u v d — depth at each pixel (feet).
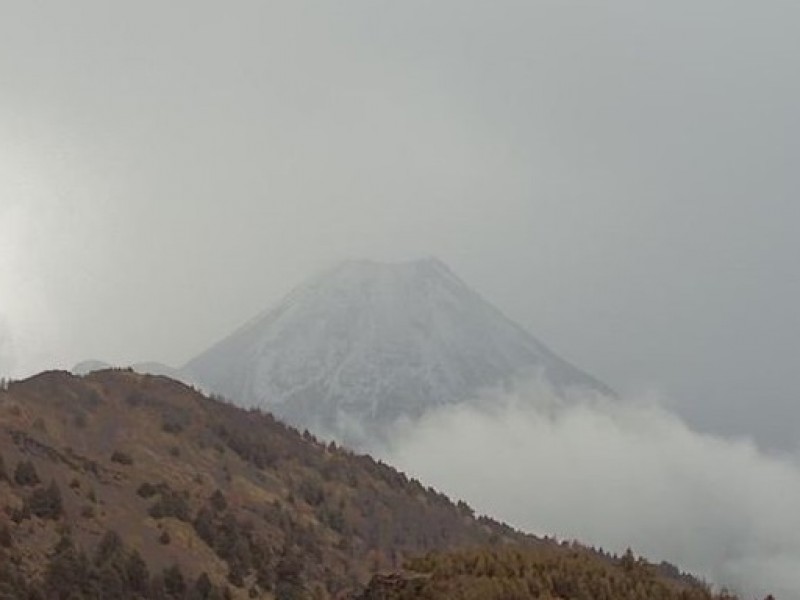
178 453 478.18
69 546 311.27
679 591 195.42
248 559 372.17
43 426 442.09
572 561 194.90
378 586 188.96
